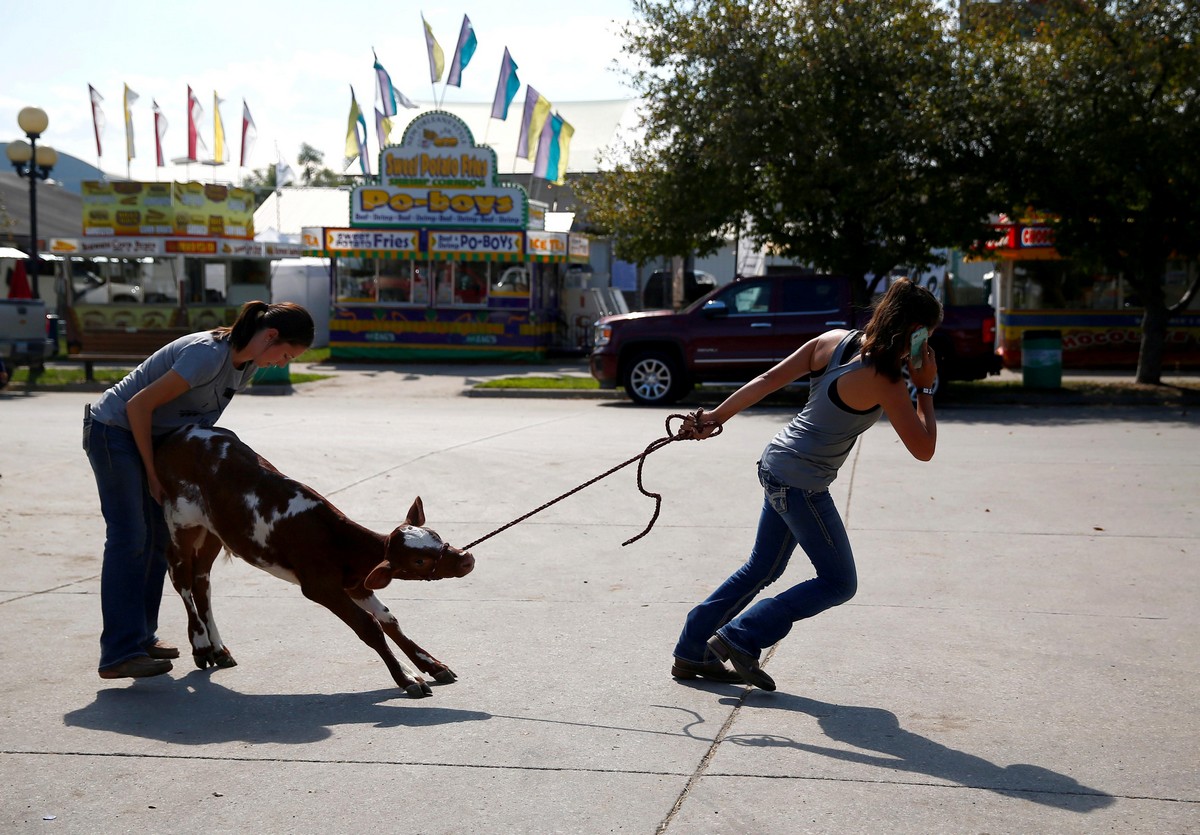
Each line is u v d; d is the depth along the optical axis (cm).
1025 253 2223
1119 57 1659
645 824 354
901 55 1773
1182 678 497
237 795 380
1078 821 354
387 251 2498
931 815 359
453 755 413
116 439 500
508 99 2572
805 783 385
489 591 668
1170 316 1869
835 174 1759
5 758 414
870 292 1911
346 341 2566
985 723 444
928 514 866
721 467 1085
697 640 496
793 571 714
